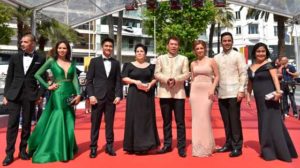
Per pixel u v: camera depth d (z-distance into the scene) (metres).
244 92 5.20
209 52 32.81
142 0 14.42
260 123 5.10
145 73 5.46
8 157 4.89
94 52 43.94
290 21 12.89
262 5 12.48
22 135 5.14
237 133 5.23
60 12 12.03
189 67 5.64
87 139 6.82
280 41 18.73
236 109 5.26
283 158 4.86
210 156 5.22
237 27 49.38
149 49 47.44
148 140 5.34
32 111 5.19
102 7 12.88
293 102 9.82
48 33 17.61
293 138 6.62
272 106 5.00
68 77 5.30
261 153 5.06
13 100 4.95
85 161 5.00
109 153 5.37
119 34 20.36
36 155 4.96
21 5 9.96
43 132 5.14
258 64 5.24
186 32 26.30
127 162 4.92
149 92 5.48
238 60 5.30
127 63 5.54
